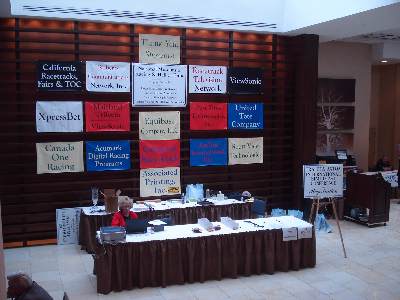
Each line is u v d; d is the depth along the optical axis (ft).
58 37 29.94
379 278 23.40
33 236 29.68
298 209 36.58
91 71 30.17
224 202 29.96
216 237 22.54
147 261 21.75
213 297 20.84
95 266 22.79
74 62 29.81
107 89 30.68
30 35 29.40
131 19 30.40
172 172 32.86
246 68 34.55
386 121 53.62
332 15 29.09
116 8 29.89
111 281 21.35
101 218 27.09
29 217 29.71
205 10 32.17
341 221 35.68
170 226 24.14
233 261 22.89
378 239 30.53
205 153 34.01
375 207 33.60
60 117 29.68
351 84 44.57
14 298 15.21
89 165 30.81
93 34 30.27
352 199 34.99
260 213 28.68
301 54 35.70
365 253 27.45
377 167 45.01
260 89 35.12
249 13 33.47
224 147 34.50
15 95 29.35
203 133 34.55
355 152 45.47
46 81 29.35
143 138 32.01
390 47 44.21
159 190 32.60
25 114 29.37
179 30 32.86
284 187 37.27
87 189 31.07
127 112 31.40
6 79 29.12
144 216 27.45
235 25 33.17
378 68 54.13
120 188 31.99
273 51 35.81
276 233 23.66
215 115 33.96
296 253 24.08
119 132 32.04
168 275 22.04
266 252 23.49
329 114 43.88
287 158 37.58
